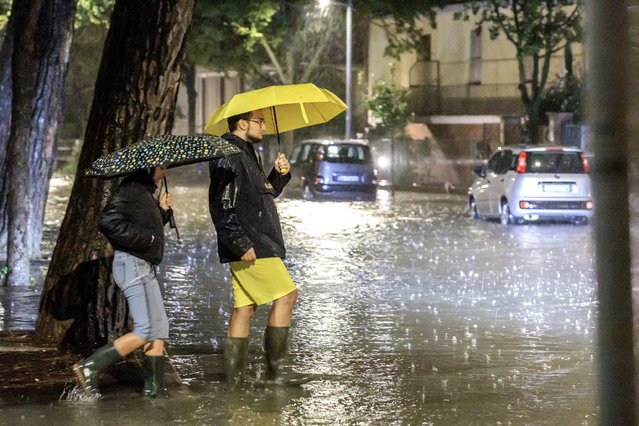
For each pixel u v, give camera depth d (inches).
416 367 619.5
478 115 3307.1
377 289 972.6
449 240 1466.5
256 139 561.0
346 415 501.7
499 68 3248.0
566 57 2760.8
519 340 710.5
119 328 647.1
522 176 1706.4
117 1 631.8
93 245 646.5
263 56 3484.3
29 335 688.4
